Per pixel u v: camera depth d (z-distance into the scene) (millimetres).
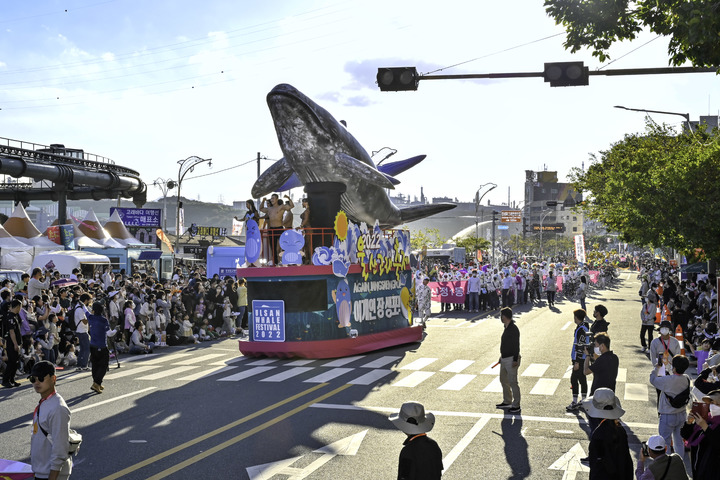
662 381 8938
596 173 41156
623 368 16531
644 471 6461
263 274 18656
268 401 12797
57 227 36125
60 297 19047
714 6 8906
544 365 16938
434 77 12344
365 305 20281
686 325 20609
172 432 10484
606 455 6332
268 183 22234
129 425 10969
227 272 38344
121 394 13641
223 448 9547
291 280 18594
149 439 10078
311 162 19406
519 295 38250
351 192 20641
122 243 43656
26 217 36500
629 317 30688
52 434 5992
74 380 15375
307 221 19891
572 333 23766
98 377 13781
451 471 8539
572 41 11234
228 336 25250
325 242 19594
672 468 6270
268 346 18688
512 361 11805
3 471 6066
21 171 40750
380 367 16891
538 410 11977
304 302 18641
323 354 18484
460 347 20516
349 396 13242
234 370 16719
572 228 182625
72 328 17938
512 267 42688
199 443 9820
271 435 10258
